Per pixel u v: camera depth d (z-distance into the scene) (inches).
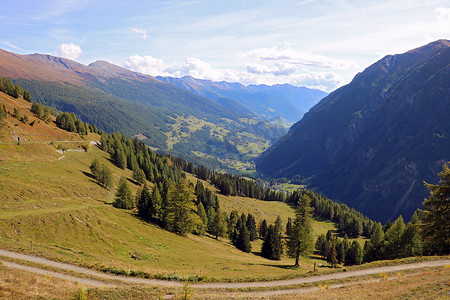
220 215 3846.0
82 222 2073.1
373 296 906.1
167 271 1544.0
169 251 2225.6
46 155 4242.1
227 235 4119.1
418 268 1352.1
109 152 6491.1
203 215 3782.0
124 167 6038.4
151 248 2187.5
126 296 1003.3
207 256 2325.3
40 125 5516.7
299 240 2412.6
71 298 911.0
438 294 794.2
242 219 4498.0
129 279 1284.4
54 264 1304.1
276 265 2380.7
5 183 2404.0
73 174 4010.8
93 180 4256.9
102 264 1424.7
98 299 950.4
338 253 3821.4
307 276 1438.2
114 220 2463.1
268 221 6264.8
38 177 3120.1
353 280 1294.3
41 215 1894.7
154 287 1123.9
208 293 1163.3
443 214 1493.6
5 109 4921.3
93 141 6619.1
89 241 1892.2
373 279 1259.8
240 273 1715.1
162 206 3117.6
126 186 3240.7
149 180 6501.0
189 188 2957.7
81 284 1083.9
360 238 5753.0
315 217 7327.8
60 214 2017.7
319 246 4414.4
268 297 1051.3
